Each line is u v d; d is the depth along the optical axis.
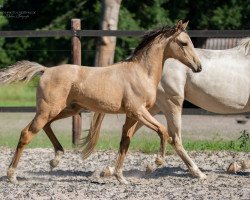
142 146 15.51
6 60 31.94
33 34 15.68
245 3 30.84
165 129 11.19
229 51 12.54
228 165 13.62
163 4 31.19
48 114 11.18
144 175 12.41
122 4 30.36
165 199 10.21
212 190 10.94
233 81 12.32
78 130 15.51
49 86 11.16
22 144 11.30
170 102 12.28
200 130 19.59
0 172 12.59
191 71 12.23
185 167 13.34
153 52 11.27
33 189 10.84
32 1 31.28
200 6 30.92
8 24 30.70
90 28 30.69
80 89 11.16
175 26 11.33
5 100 30.48
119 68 11.28
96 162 13.85
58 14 31.20
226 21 30.61
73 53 15.59
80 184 11.35
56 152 11.84
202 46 24.59
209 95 12.32
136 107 11.13
